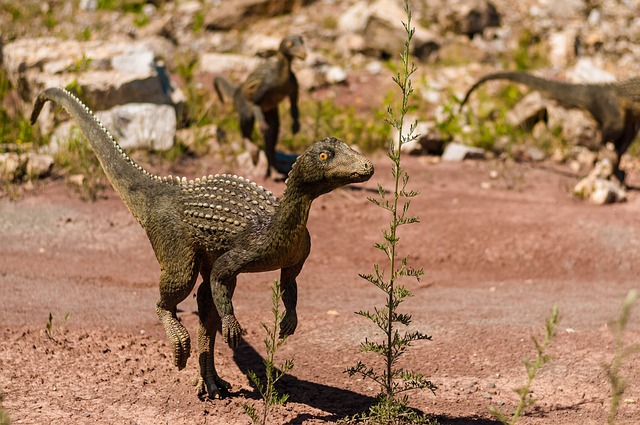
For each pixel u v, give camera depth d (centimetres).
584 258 1072
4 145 1279
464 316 868
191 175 1290
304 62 1794
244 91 1287
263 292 921
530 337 805
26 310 805
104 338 754
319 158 574
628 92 1355
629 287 1007
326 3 2180
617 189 1291
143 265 985
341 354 751
